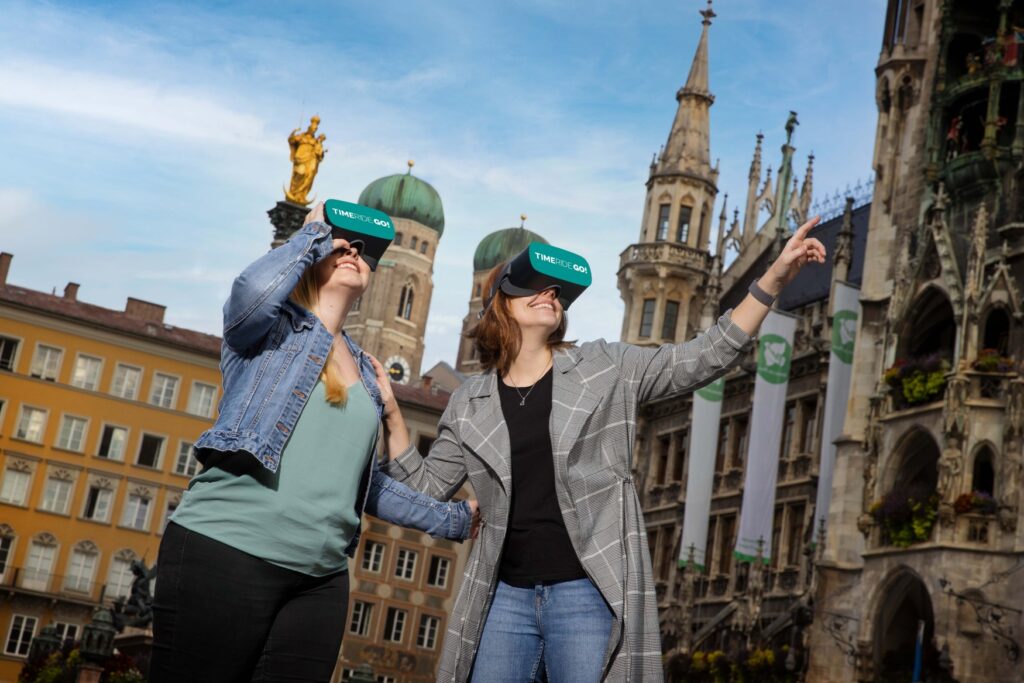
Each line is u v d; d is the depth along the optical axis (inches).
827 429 1672.0
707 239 2422.5
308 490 183.2
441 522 219.8
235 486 181.9
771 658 1675.7
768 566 1871.3
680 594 2017.7
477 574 206.2
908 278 1568.7
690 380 209.6
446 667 205.9
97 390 3100.4
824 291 2034.9
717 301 2297.0
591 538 201.3
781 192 2573.8
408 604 3024.1
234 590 178.7
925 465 1526.8
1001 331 1510.8
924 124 1673.2
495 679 202.5
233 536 179.8
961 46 1647.4
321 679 185.3
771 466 1706.4
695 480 1877.5
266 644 183.5
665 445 2261.3
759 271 2455.7
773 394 1722.4
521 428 206.5
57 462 3041.3
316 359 190.1
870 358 1667.1
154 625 181.0
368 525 2997.0
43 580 2994.6
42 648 2058.3
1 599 2942.9
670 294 2384.4
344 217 198.2
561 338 217.0
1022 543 1336.1
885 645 1524.4
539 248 211.3
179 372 3181.6
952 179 1566.2
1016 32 1540.4
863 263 1882.4
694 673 1879.9
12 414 3019.2
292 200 1413.6
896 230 1675.7
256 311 186.4
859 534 1608.0
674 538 2145.7
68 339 3090.6
